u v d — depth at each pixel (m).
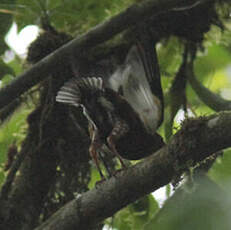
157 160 7.66
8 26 11.45
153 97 9.41
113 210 8.09
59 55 8.90
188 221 9.59
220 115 7.36
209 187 9.81
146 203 11.29
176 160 7.51
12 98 8.91
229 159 10.34
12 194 10.66
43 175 10.88
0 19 11.37
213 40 11.77
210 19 11.44
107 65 9.95
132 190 7.90
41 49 11.06
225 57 13.16
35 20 11.23
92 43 8.94
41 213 10.97
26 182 10.78
